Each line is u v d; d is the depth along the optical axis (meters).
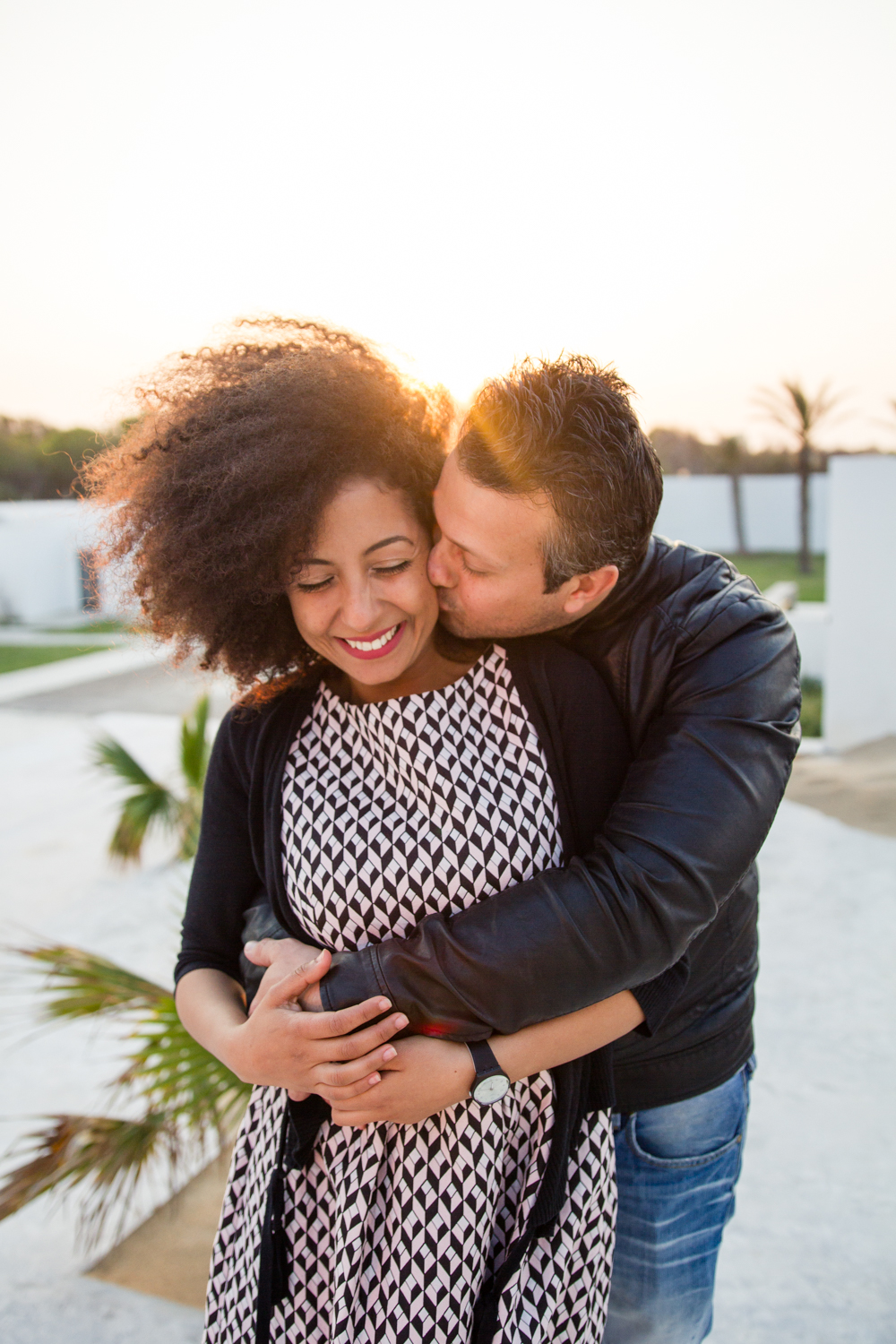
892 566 7.44
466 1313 1.06
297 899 1.13
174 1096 2.05
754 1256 2.40
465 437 0.99
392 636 1.08
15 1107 3.24
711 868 0.97
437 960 0.97
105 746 5.35
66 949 2.33
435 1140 1.07
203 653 1.22
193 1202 2.68
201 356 1.16
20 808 6.98
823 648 10.51
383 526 1.01
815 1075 3.22
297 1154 1.11
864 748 7.58
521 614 1.06
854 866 5.09
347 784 1.14
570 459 0.95
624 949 0.95
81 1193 2.78
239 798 1.27
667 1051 1.22
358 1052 0.97
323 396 1.02
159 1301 2.31
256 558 1.03
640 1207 1.27
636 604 1.17
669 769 1.02
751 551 29.55
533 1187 1.09
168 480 1.08
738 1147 1.36
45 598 20.86
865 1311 2.19
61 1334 2.22
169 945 4.56
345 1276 1.07
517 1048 0.99
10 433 31.34
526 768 1.11
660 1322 1.32
